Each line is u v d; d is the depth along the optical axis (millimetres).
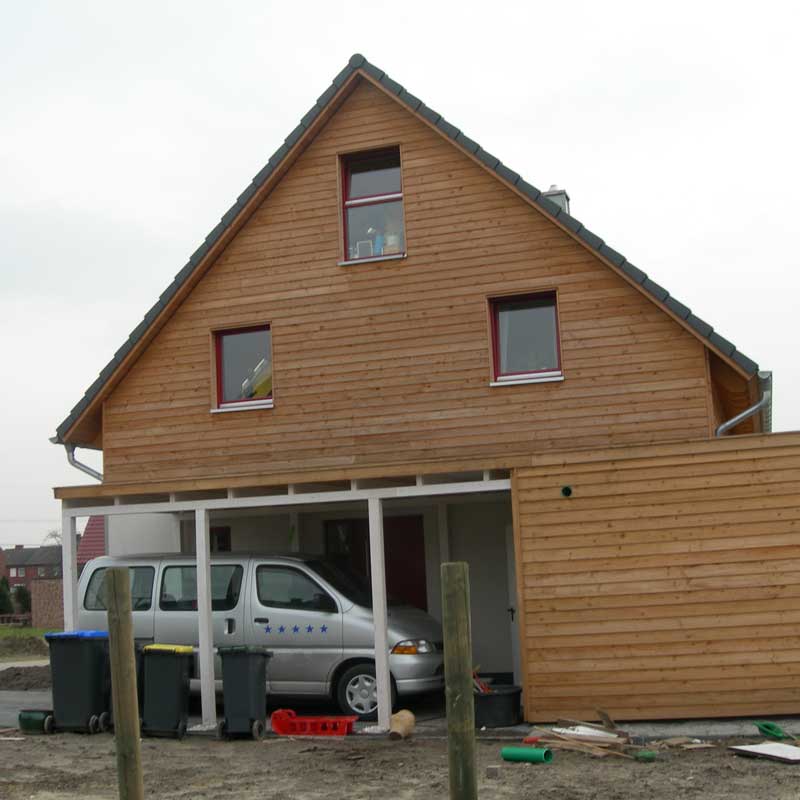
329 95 17781
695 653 13609
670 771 11078
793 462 13570
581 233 16438
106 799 10344
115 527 20750
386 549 19203
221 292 18469
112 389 18875
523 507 14312
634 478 14016
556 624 14047
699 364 16000
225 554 16172
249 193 18031
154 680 13961
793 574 13430
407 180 17672
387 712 14156
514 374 17000
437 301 17312
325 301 17891
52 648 14359
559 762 11766
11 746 13344
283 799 10188
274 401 17969
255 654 13867
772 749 11758
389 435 17297
